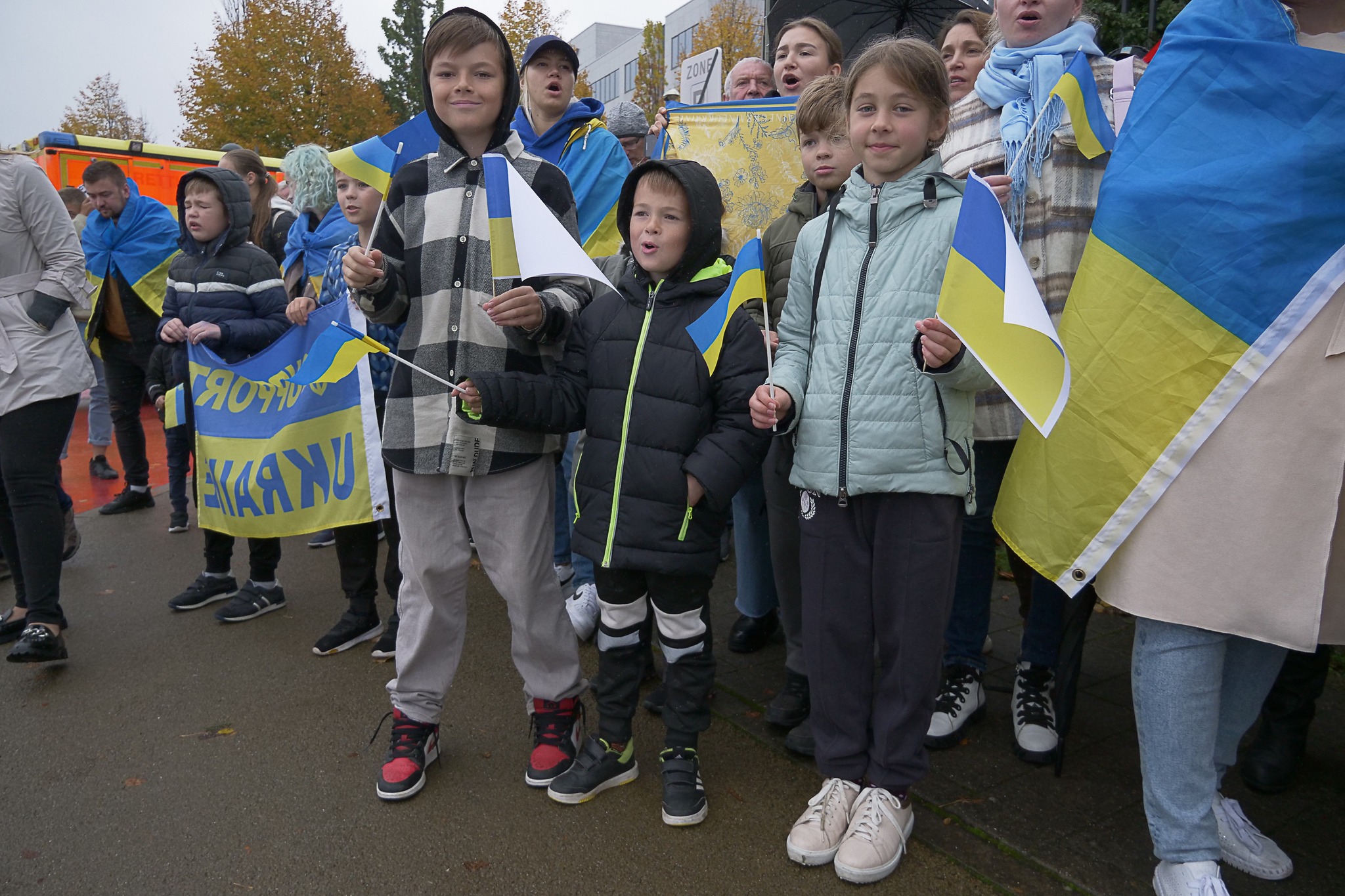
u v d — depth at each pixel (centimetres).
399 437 249
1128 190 190
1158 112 190
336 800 250
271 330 397
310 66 2483
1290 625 178
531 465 252
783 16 498
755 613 332
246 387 368
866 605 225
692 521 234
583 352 252
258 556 394
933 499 214
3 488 359
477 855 224
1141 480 188
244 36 2469
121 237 550
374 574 361
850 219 225
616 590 243
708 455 227
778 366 232
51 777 265
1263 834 225
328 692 319
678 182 233
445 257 248
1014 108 262
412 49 3694
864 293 218
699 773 261
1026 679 274
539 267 220
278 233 517
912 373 212
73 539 457
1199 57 184
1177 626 189
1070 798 243
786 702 282
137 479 581
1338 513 190
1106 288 193
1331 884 209
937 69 213
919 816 238
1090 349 196
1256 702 210
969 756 267
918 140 216
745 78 407
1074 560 198
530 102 384
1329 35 181
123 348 565
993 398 262
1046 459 205
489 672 330
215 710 306
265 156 2389
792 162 358
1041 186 256
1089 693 304
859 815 218
